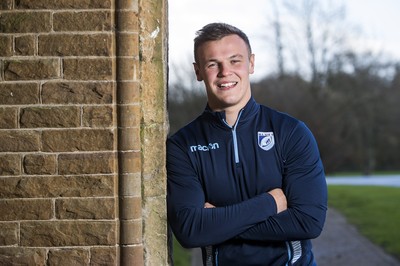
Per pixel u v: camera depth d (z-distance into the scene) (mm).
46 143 2686
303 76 34031
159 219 2836
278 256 2902
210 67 2967
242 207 2803
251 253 2893
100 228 2693
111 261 2699
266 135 2941
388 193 22406
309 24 34062
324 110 32312
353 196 21703
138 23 2773
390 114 36562
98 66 2686
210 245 2906
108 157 2688
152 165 2832
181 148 2969
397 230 13805
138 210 2729
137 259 2723
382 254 11320
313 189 2885
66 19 2684
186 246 2834
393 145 38625
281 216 2834
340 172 39156
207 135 2971
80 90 2686
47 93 2684
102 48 2684
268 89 32188
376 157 40125
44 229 2691
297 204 2854
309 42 34031
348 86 34312
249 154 2928
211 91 2965
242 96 2965
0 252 2693
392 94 36219
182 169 2938
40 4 2686
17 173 2688
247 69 2996
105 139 2686
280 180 2928
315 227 2846
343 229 14484
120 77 2689
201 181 2953
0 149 2688
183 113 28938
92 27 2686
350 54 34469
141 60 2801
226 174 2920
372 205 18859
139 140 2730
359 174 39156
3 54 2689
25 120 2686
